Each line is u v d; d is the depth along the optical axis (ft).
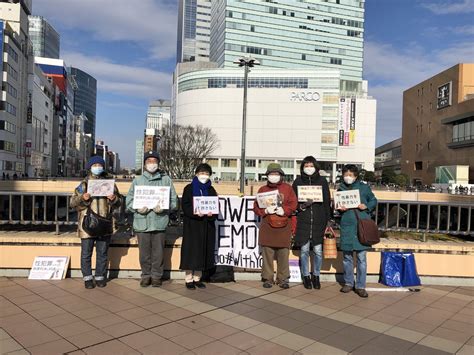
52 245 21.16
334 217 21.42
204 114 341.00
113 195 19.38
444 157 260.83
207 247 19.80
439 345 13.76
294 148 332.19
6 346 12.71
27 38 271.28
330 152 330.13
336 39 394.32
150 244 19.94
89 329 14.24
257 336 14.05
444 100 263.08
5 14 249.55
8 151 231.50
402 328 15.28
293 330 14.73
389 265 21.57
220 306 17.20
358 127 330.13
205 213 19.15
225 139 337.11
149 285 20.11
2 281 20.16
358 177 20.85
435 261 21.90
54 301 17.26
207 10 620.90
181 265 19.40
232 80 341.41
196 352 12.62
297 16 383.24
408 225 23.25
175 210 22.17
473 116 222.89
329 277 22.21
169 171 200.54
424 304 18.33
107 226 19.27
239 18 368.68
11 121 235.40
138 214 19.56
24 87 263.90
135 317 15.55
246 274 22.06
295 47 382.42
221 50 379.76
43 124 327.26
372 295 19.58
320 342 13.73
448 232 22.79
